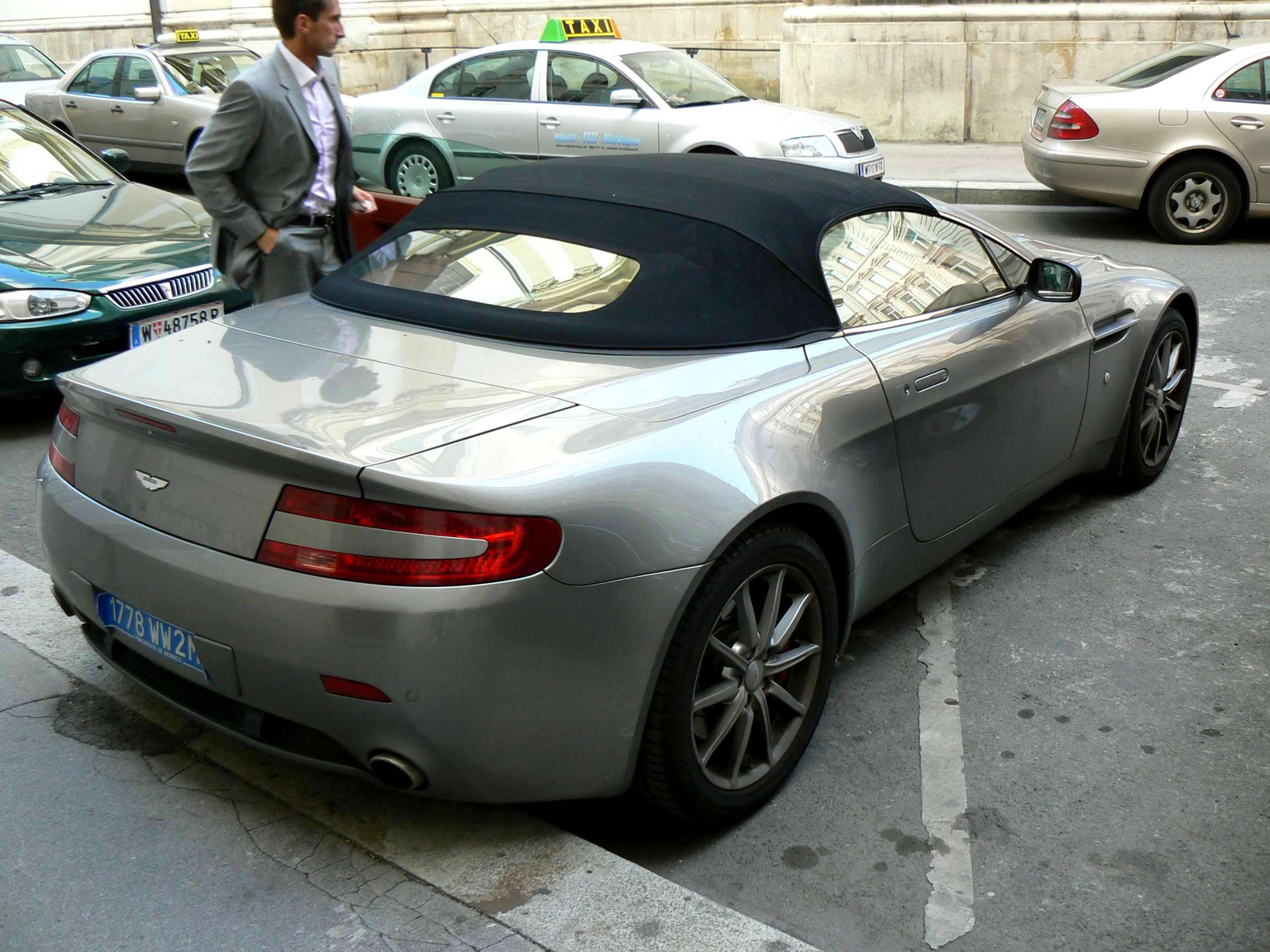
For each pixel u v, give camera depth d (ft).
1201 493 16.11
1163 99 30.86
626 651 8.18
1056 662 11.91
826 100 47.29
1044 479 13.76
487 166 36.86
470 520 7.63
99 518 8.94
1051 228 33.60
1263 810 9.61
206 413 8.37
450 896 8.36
